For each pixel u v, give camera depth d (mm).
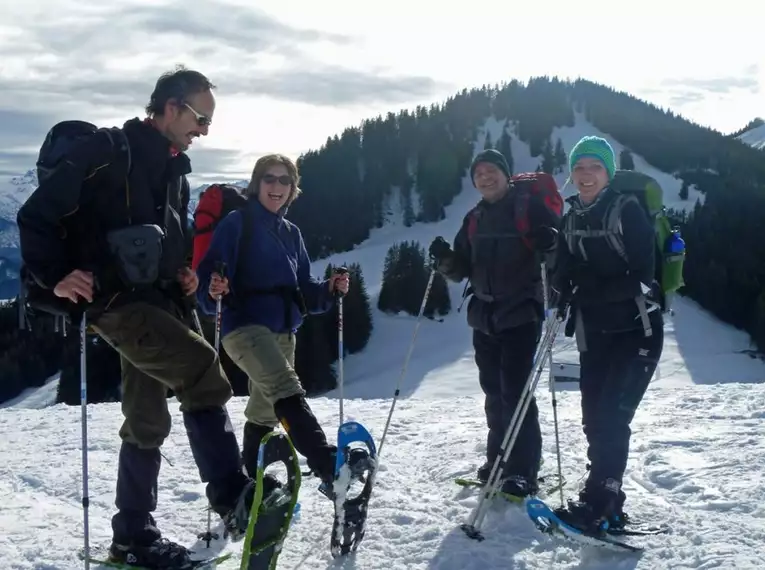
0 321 50938
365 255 84562
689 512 3807
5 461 5512
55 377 52688
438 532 3598
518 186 4070
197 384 3148
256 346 3492
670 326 55438
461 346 53125
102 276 2934
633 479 4430
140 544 3127
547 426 5918
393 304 60344
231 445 3205
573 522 3346
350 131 104438
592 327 3572
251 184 3838
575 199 3662
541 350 3607
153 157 3061
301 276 4023
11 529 3799
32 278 2812
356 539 3385
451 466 4754
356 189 95562
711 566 3123
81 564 3303
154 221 3109
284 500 2904
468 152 101000
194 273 3311
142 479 3174
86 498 2914
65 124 2990
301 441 3285
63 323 3006
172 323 3072
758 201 77250
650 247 3432
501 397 4176
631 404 3521
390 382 46844
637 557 3275
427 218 90938
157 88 3119
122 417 7707
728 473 4355
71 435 6613
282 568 3266
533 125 111625
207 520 3857
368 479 3312
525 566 3221
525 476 4055
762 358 48750
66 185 2803
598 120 114188
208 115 3176
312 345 43250
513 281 4000
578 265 3580
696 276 62406
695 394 7215
